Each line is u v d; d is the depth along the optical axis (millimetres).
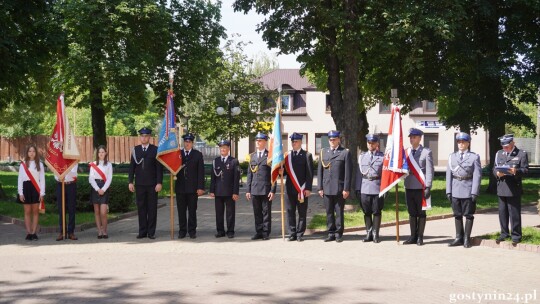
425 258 11031
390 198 22641
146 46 29500
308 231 14469
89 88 27938
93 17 26875
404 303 7750
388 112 54500
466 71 26188
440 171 39969
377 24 20828
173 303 7668
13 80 20391
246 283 8852
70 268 9969
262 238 13438
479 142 54844
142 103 30531
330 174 13117
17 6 19938
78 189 17438
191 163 13625
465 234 12344
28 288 8547
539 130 51500
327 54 22359
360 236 14023
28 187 13148
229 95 32531
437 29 20062
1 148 50250
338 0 21203
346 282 8953
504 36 24750
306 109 55281
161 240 13281
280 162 13211
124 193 17844
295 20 21328
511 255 11344
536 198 24125
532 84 24703
